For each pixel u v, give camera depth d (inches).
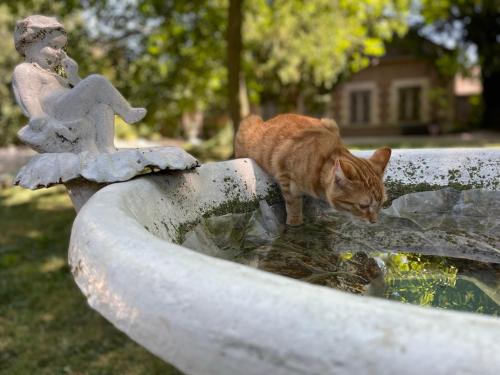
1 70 614.2
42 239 242.1
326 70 440.1
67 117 71.9
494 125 820.6
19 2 314.2
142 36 370.0
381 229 84.0
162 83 386.6
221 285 28.0
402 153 101.9
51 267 201.3
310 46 417.1
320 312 25.2
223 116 861.8
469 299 53.2
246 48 442.6
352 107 954.7
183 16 353.1
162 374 124.0
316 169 93.6
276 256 69.1
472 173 96.3
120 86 362.6
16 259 210.7
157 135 800.9
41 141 70.3
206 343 27.3
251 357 26.0
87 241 38.6
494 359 22.1
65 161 66.0
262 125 112.0
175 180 72.1
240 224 82.7
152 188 64.2
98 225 40.1
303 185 93.8
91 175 63.2
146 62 371.2
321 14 390.9
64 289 178.1
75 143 71.0
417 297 54.0
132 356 133.4
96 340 142.2
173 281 29.6
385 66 911.0
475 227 82.7
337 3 375.9
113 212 43.5
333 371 23.9
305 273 61.8
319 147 95.1
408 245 74.4
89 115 73.2
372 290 56.0
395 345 23.3
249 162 98.8
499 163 95.9
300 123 107.3
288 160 94.1
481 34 737.0
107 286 33.3
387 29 390.6
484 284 57.9
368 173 89.2
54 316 157.3
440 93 848.9
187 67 381.7
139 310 30.4
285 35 421.4
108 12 349.7
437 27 756.0
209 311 27.4
